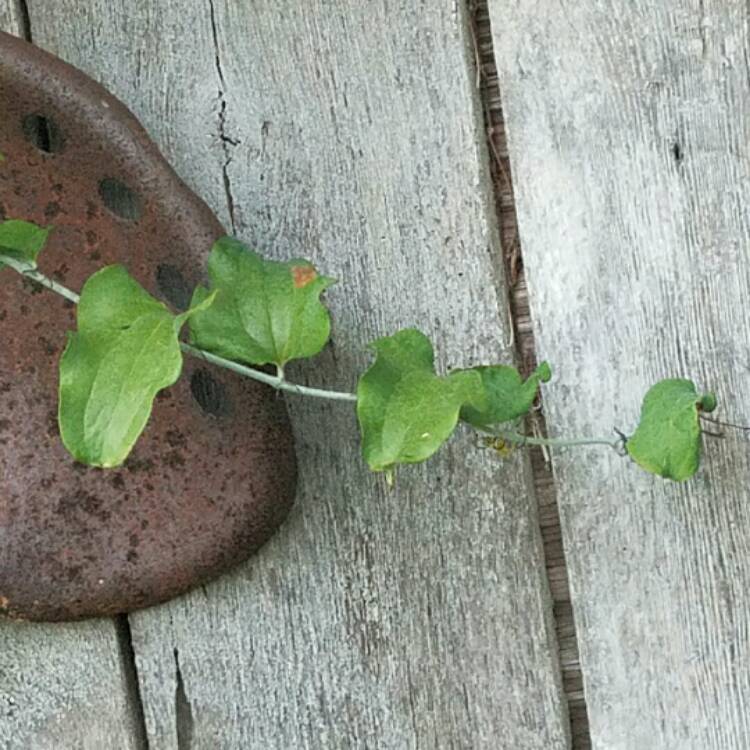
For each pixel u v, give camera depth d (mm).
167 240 617
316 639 625
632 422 615
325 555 626
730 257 616
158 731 626
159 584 604
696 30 623
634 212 622
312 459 627
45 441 597
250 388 609
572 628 626
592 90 626
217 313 575
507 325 625
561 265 624
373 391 548
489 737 617
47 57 614
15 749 625
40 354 602
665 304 618
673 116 622
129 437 521
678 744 610
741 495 609
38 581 593
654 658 612
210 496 605
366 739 622
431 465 624
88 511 599
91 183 620
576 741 625
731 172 618
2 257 565
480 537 620
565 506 618
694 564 611
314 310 574
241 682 626
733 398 612
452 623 621
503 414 573
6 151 613
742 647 607
